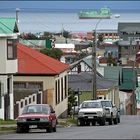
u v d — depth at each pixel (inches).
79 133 1987.0
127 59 7849.4
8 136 1875.0
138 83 6220.5
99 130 2213.3
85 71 5669.3
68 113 4227.4
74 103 4308.6
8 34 2967.5
